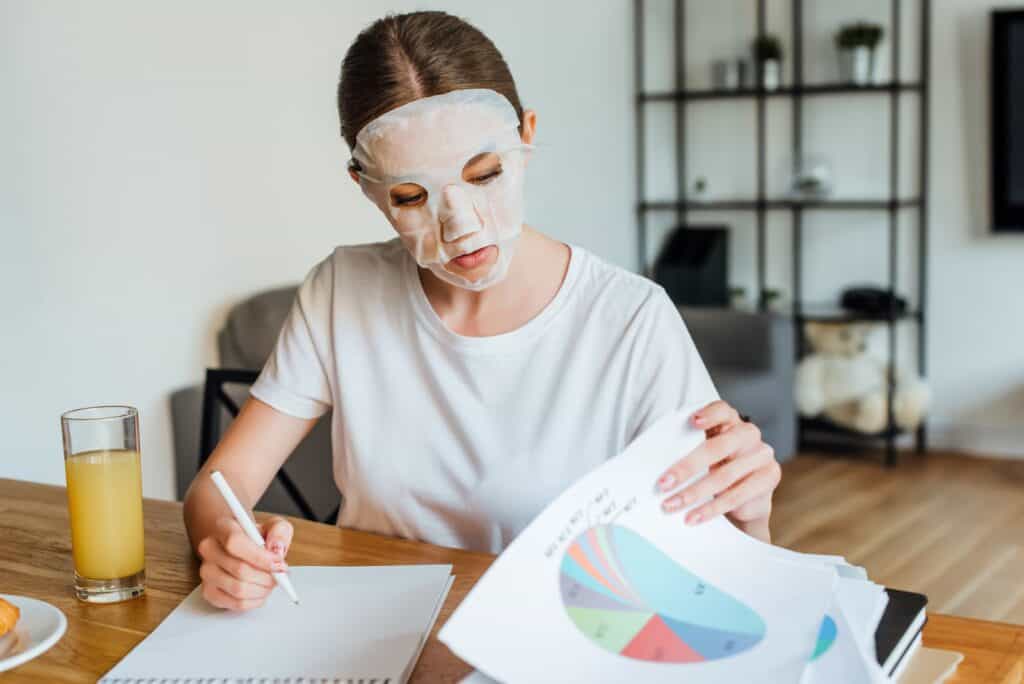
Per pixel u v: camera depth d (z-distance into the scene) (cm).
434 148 103
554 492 121
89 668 87
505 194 107
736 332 364
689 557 84
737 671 72
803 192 435
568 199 392
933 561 301
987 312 418
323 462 192
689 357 119
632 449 84
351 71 106
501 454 122
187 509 116
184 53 243
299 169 278
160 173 239
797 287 435
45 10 212
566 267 123
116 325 231
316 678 82
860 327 427
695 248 444
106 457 100
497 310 122
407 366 126
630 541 83
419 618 92
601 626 76
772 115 450
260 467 128
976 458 416
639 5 430
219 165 254
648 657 74
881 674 71
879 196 433
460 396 123
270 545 98
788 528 331
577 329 121
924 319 421
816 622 76
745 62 441
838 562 90
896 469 402
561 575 78
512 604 75
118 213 230
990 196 410
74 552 102
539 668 73
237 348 252
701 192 460
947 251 421
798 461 415
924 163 409
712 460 88
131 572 102
